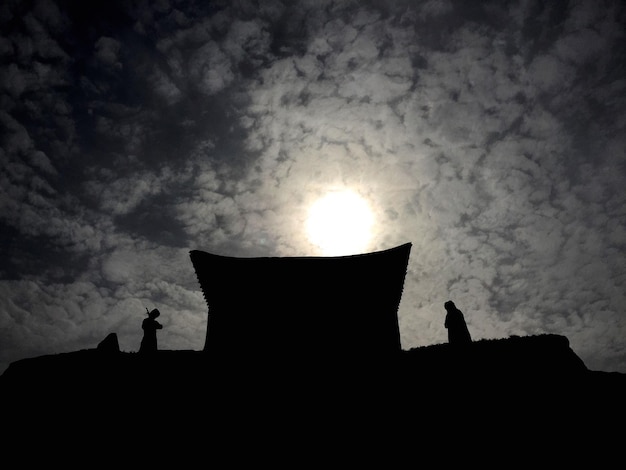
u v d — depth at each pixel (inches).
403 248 505.7
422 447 369.4
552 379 453.4
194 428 403.9
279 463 358.9
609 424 380.5
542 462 343.3
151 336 544.1
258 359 454.3
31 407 437.4
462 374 478.0
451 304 564.1
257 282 503.2
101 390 470.0
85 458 367.6
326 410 413.7
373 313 483.8
